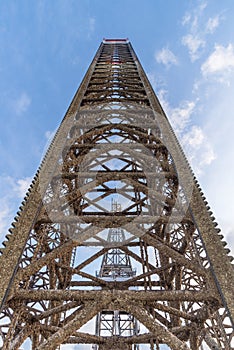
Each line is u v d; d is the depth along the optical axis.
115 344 8.05
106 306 5.97
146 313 5.85
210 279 6.30
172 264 9.57
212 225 7.15
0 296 5.45
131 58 29.27
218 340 6.17
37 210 7.76
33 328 7.02
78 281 12.88
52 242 9.10
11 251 6.39
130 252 12.48
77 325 5.58
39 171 9.02
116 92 17.84
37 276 8.64
